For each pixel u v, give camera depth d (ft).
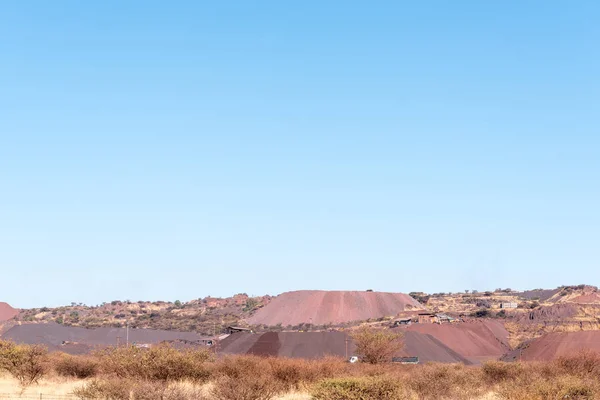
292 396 135.03
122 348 167.32
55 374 179.93
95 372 181.78
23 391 143.64
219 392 122.11
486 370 174.29
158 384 118.21
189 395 115.34
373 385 108.17
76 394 126.21
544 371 174.60
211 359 173.27
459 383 147.43
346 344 414.62
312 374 165.99
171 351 160.66
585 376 168.35
